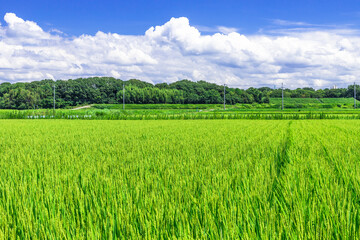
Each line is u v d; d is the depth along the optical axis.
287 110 81.62
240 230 2.91
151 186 4.44
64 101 132.50
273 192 4.06
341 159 6.75
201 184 4.41
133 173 5.29
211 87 178.38
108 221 3.00
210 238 2.72
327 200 3.70
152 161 6.52
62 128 20.92
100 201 3.76
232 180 4.68
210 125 24.70
